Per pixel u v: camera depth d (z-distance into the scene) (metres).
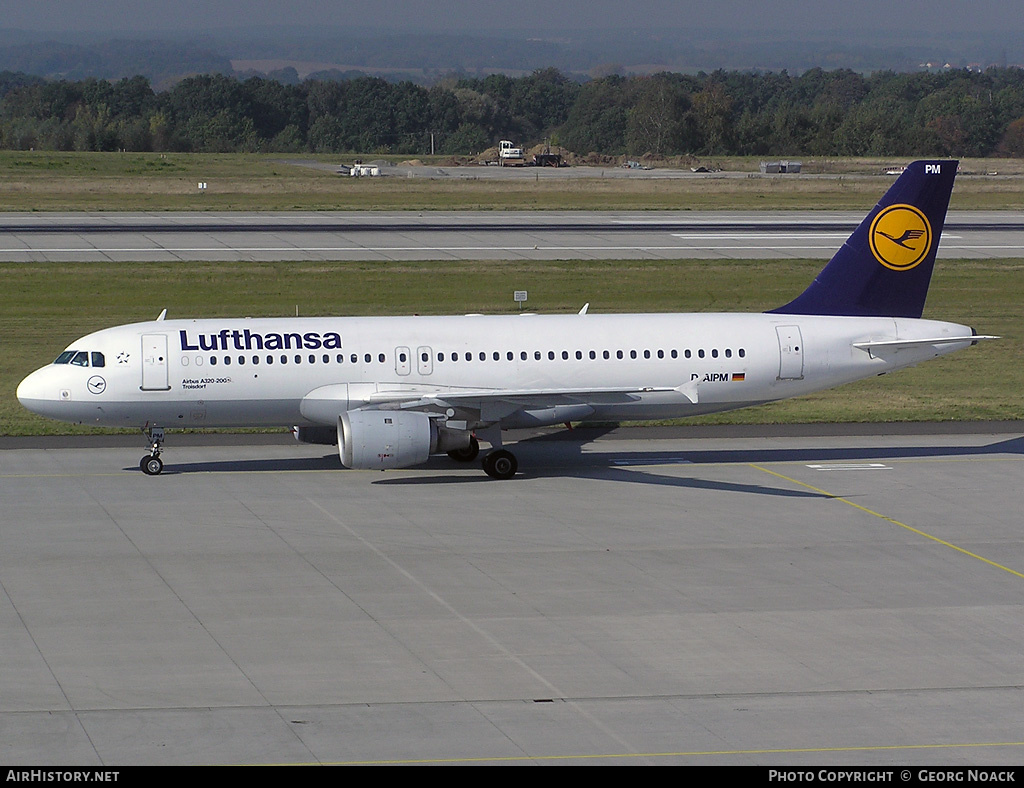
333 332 160.12
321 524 135.75
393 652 98.25
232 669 94.25
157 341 155.75
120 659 96.00
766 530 135.38
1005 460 170.25
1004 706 88.81
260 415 159.12
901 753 80.69
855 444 180.75
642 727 84.56
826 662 97.06
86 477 156.38
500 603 110.44
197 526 134.25
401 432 147.75
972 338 169.12
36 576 116.44
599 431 189.75
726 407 168.62
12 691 89.50
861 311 171.12
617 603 110.75
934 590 115.50
